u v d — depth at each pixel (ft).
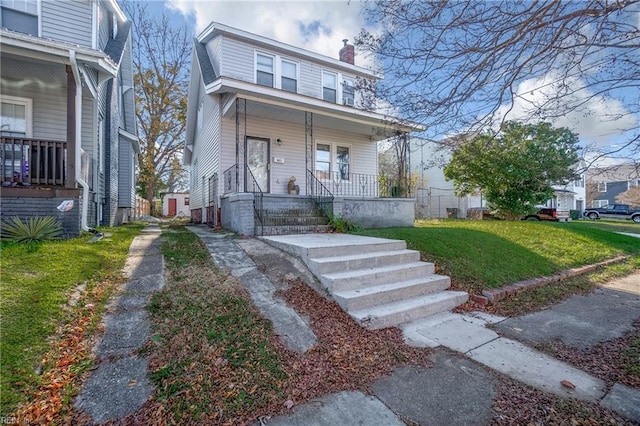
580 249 25.32
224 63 31.71
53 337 8.34
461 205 71.15
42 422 5.99
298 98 29.50
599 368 9.00
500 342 10.61
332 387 7.84
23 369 7.00
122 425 6.16
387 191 37.68
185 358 8.26
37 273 11.66
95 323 9.38
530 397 7.59
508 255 20.71
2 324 8.17
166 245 19.30
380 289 13.17
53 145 18.62
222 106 31.45
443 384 8.08
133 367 7.77
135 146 48.29
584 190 100.63
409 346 10.15
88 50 19.74
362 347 9.85
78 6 24.67
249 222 23.18
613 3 8.18
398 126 14.76
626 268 22.58
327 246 15.53
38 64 20.75
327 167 38.81
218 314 10.61
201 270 14.43
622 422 6.75
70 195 18.29
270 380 7.86
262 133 33.96
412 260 17.33
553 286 17.24
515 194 44.70
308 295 12.71
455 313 13.32
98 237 19.12
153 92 64.28
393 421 6.67
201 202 43.80
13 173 17.58
